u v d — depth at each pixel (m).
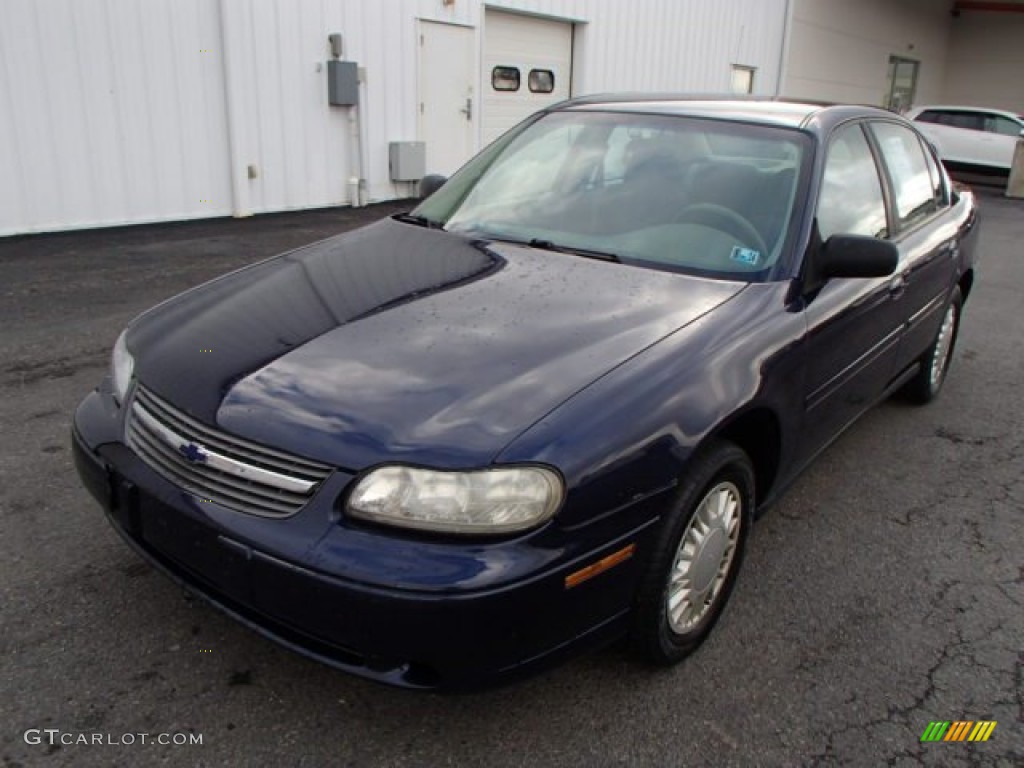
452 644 1.92
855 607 2.92
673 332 2.48
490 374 2.21
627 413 2.16
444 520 1.94
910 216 4.04
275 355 2.36
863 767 2.22
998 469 4.08
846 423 3.50
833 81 21.25
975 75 26.78
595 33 12.93
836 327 3.01
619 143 3.45
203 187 8.74
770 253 2.93
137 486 2.27
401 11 10.05
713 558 2.56
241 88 8.72
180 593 2.73
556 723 2.31
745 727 2.33
